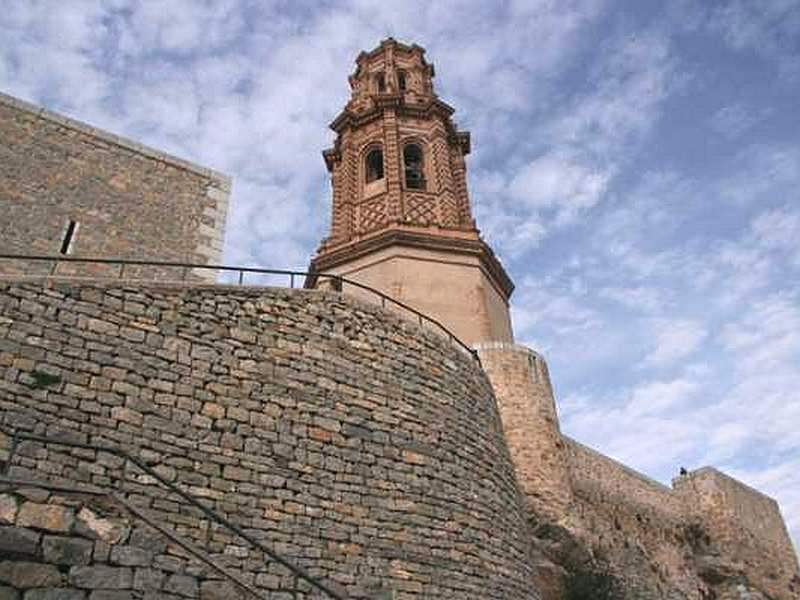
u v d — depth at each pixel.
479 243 25.34
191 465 9.13
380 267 24.31
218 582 6.64
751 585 28.61
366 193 28.14
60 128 14.15
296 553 9.27
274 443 10.01
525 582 12.38
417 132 29.77
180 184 15.09
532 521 18.42
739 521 31.25
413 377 12.52
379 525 10.30
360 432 11.05
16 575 5.82
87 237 13.29
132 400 9.16
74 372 8.94
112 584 6.18
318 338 11.58
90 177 13.98
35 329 8.95
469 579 10.88
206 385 9.91
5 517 6.00
